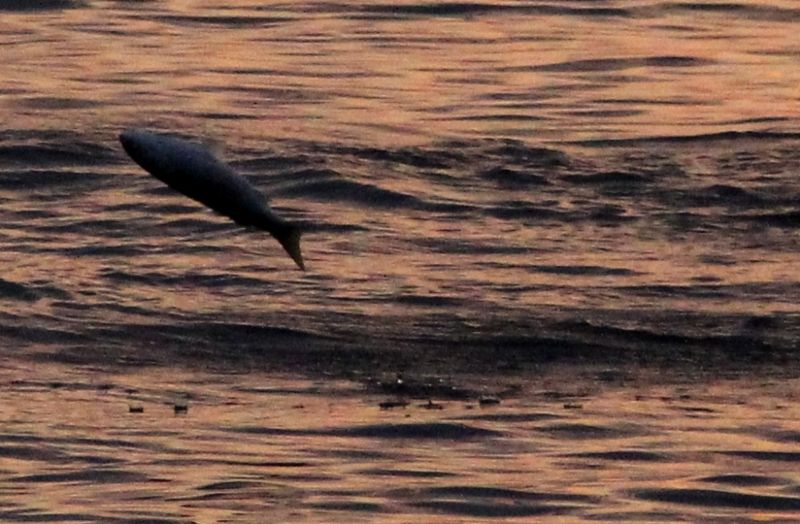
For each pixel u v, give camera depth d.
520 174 31.56
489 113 35.75
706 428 20.09
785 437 19.80
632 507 17.80
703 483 18.42
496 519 17.50
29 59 38.81
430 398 21.17
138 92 36.59
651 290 25.75
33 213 29.39
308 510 17.52
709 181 31.11
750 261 27.19
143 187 30.55
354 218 29.39
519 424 20.14
